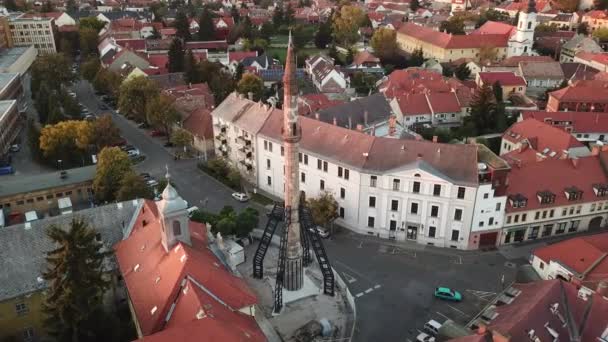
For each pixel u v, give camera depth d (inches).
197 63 7839.6
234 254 3491.6
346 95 7603.4
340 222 4133.9
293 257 3157.0
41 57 7810.0
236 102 5078.7
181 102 6146.7
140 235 2834.6
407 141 3900.1
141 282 2541.8
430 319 3034.0
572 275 3021.7
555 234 3986.2
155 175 4965.6
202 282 2335.1
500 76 7377.0
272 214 3294.8
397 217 3858.3
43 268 2657.5
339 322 2989.7
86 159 5251.0
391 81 7431.1
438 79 7381.9
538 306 2361.0
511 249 3799.2
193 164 5270.7
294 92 2805.1
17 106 6250.0
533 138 4896.7
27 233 2699.3
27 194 4178.2
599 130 5531.5
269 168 4576.8
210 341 1918.1
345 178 3956.7
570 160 4082.2
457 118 6491.1
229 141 5049.2
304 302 3152.1
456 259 3661.4
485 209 3678.6
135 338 2593.5
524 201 3769.7
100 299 2632.9
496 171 3599.9
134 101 6151.6
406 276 3454.7
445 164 3720.5
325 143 4173.2
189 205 4382.4
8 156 5319.9
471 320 3021.7
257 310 2972.4
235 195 4512.8
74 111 6151.6
